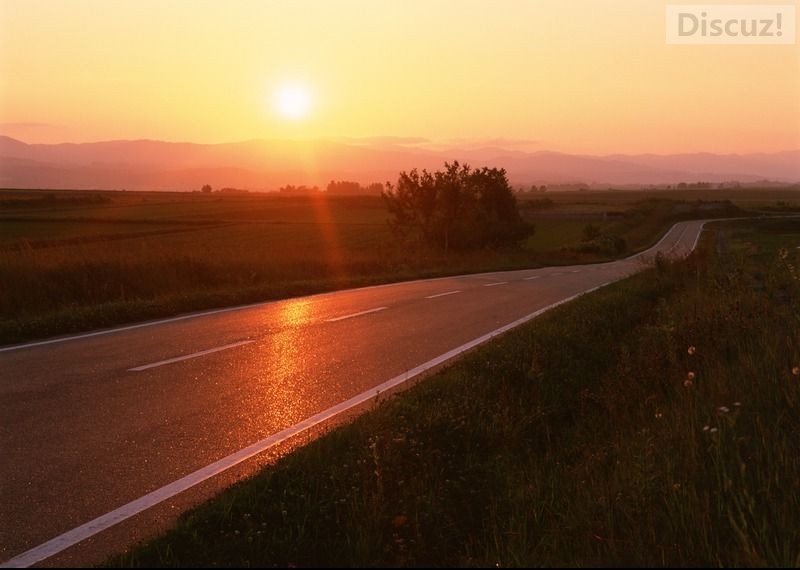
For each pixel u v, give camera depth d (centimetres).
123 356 952
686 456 475
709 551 357
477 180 5825
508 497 480
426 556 409
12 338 1063
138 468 547
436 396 713
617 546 380
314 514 441
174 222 8738
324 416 696
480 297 1817
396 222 5125
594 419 682
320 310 1495
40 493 496
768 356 689
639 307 1448
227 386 808
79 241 5734
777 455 459
